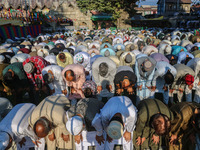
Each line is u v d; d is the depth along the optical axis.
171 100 4.51
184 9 39.50
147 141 2.96
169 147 2.87
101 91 4.50
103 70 3.93
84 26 35.31
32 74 4.57
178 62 5.74
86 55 5.57
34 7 33.53
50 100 2.82
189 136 2.83
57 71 4.22
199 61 4.22
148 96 4.47
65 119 2.57
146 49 7.09
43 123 2.22
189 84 3.81
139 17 35.56
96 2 27.39
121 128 2.15
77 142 2.84
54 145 2.90
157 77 4.57
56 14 34.69
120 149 3.12
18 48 8.38
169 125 2.25
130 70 4.38
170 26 33.66
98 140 2.87
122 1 28.14
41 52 6.84
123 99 2.71
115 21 30.34
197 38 10.20
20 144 2.91
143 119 2.59
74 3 34.50
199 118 2.45
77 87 4.12
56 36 16.28
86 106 2.66
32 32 21.48
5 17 20.89
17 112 2.61
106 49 6.51
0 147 2.13
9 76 4.00
